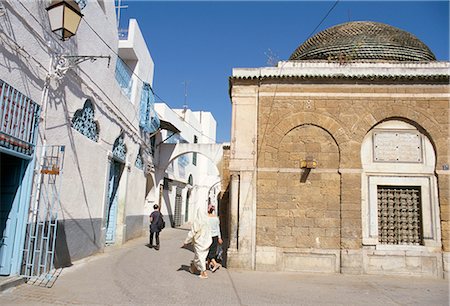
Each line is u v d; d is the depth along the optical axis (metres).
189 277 7.87
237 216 9.07
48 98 7.51
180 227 24.61
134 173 14.83
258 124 9.40
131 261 9.73
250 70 9.52
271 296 6.43
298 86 9.45
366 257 8.70
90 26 9.71
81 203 9.47
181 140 25.91
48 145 7.54
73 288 6.46
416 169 9.01
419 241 8.87
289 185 9.08
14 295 5.80
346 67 9.28
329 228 8.86
